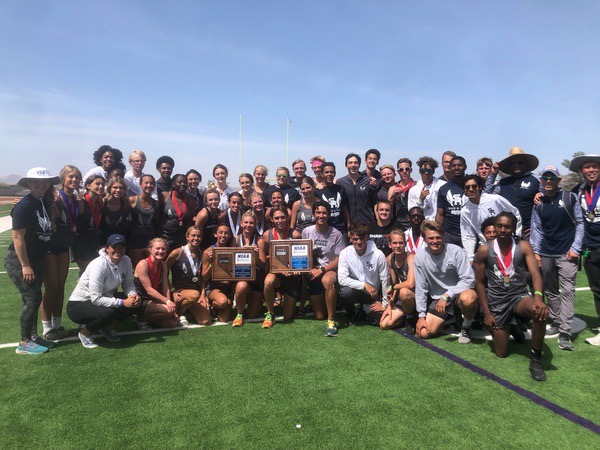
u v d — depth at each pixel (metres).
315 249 5.77
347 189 6.77
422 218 5.61
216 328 5.42
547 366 4.10
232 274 5.52
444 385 3.69
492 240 4.46
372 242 5.47
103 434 2.96
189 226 6.26
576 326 5.38
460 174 5.87
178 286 5.66
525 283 4.33
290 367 4.10
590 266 4.71
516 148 5.89
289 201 7.12
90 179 5.77
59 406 3.35
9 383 3.77
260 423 3.08
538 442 2.83
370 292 5.33
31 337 4.61
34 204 4.44
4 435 2.95
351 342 4.83
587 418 3.13
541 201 4.88
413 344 4.76
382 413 3.21
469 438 2.88
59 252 5.02
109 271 4.72
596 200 4.53
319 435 2.92
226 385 3.71
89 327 4.66
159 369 4.07
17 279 4.46
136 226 5.91
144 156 7.22
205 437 2.91
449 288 4.88
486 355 4.41
